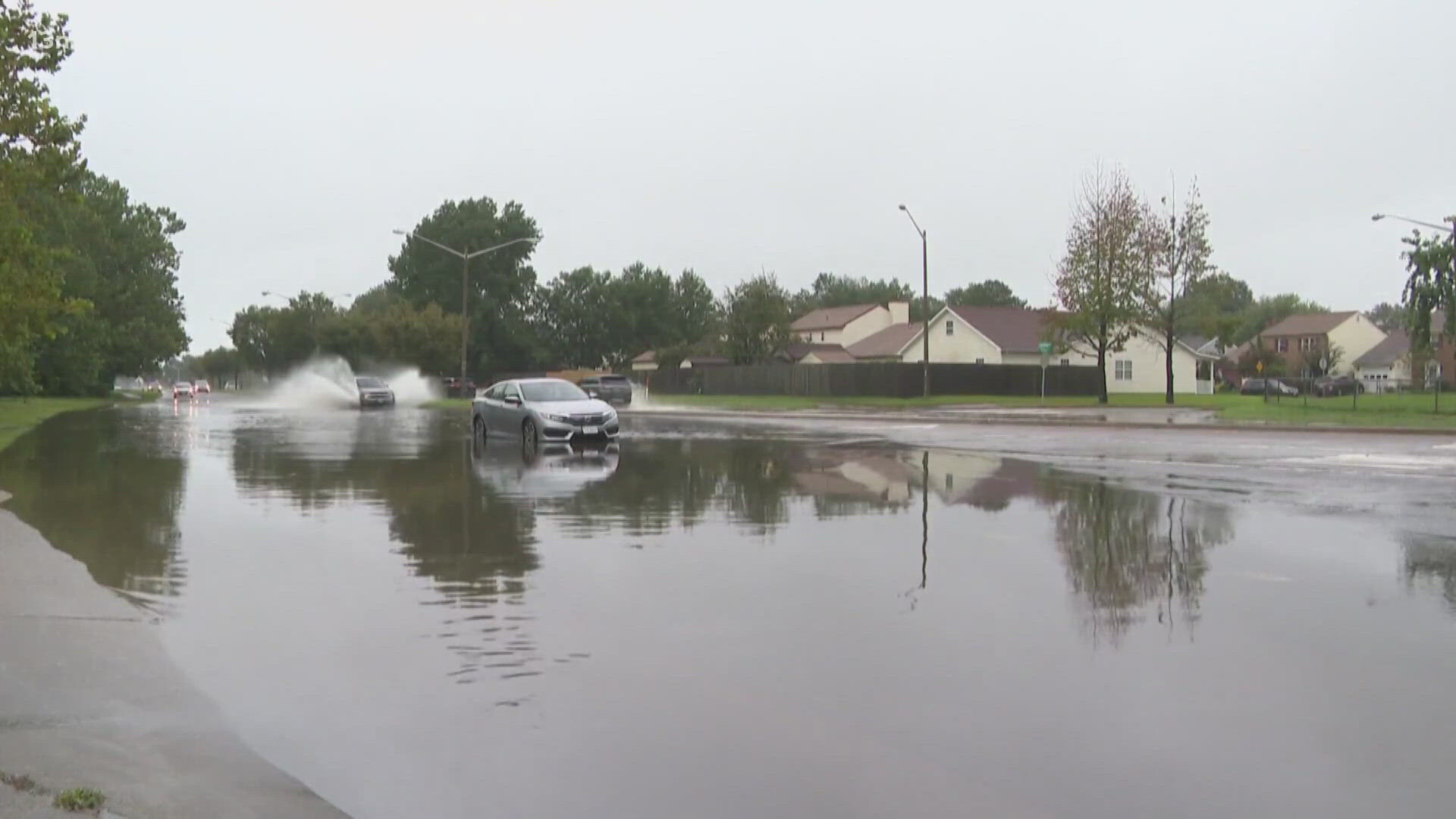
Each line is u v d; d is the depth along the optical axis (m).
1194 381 73.19
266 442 27.30
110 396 80.31
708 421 39.34
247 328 116.31
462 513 13.57
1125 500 14.48
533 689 6.45
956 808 4.80
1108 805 4.82
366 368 83.69
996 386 64.88
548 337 113.69
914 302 124.44
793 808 4.82
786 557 10.45
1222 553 10.50
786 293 87.31
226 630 7.83
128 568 10.07
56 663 7.01
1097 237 53.31
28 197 23.81
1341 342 105.50
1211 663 6.79
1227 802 4.82
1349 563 9.96
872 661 6.89
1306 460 20.41
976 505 14.12
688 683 6.51
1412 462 19.73
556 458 22.02
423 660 7.05
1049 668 6.72
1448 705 5.98
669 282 121.19
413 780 5.17
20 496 15.55
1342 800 4.83
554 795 4.99
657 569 9.88
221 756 5.47
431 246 100.44
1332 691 6.24
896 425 35.69
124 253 75.56
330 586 9.26
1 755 5.43
